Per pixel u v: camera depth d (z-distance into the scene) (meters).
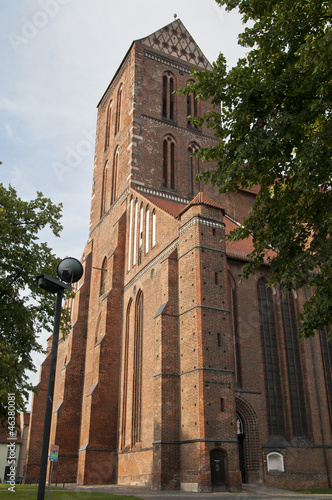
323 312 14.70
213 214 30.02
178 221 31.39
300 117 14.99
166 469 25.19
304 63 14.34
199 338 26.20
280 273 16.47
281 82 15.24
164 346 27.78
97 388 35.97
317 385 32.75
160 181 44.72
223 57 16.69
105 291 41.88
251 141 14.99
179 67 51.41
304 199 16.23
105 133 55.34
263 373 31.17
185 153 47.53
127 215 42.66
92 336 43.41
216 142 49.78
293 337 33.69
